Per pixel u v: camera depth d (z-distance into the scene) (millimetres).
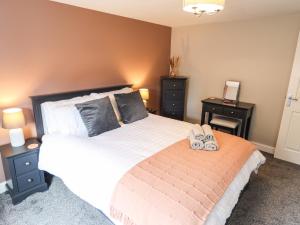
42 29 2488
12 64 2311
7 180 2365
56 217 2035
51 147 2260
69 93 2848
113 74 3490
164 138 2432
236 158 2010
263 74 3506
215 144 2121
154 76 4332
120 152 2014
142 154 1997
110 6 2764
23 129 2518
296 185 2648
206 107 3844
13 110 2221
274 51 3330
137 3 2592
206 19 3551
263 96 3570
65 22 2691
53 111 2502
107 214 1640
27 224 1947
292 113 3139
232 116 3566
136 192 1474
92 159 1909
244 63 3676
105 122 2580
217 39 3902
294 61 3004
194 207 1326
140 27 3748
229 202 1610
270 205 2264
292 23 3096
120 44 3479
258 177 2818
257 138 3773
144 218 1350
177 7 2768
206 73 4188
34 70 2506
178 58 4484
